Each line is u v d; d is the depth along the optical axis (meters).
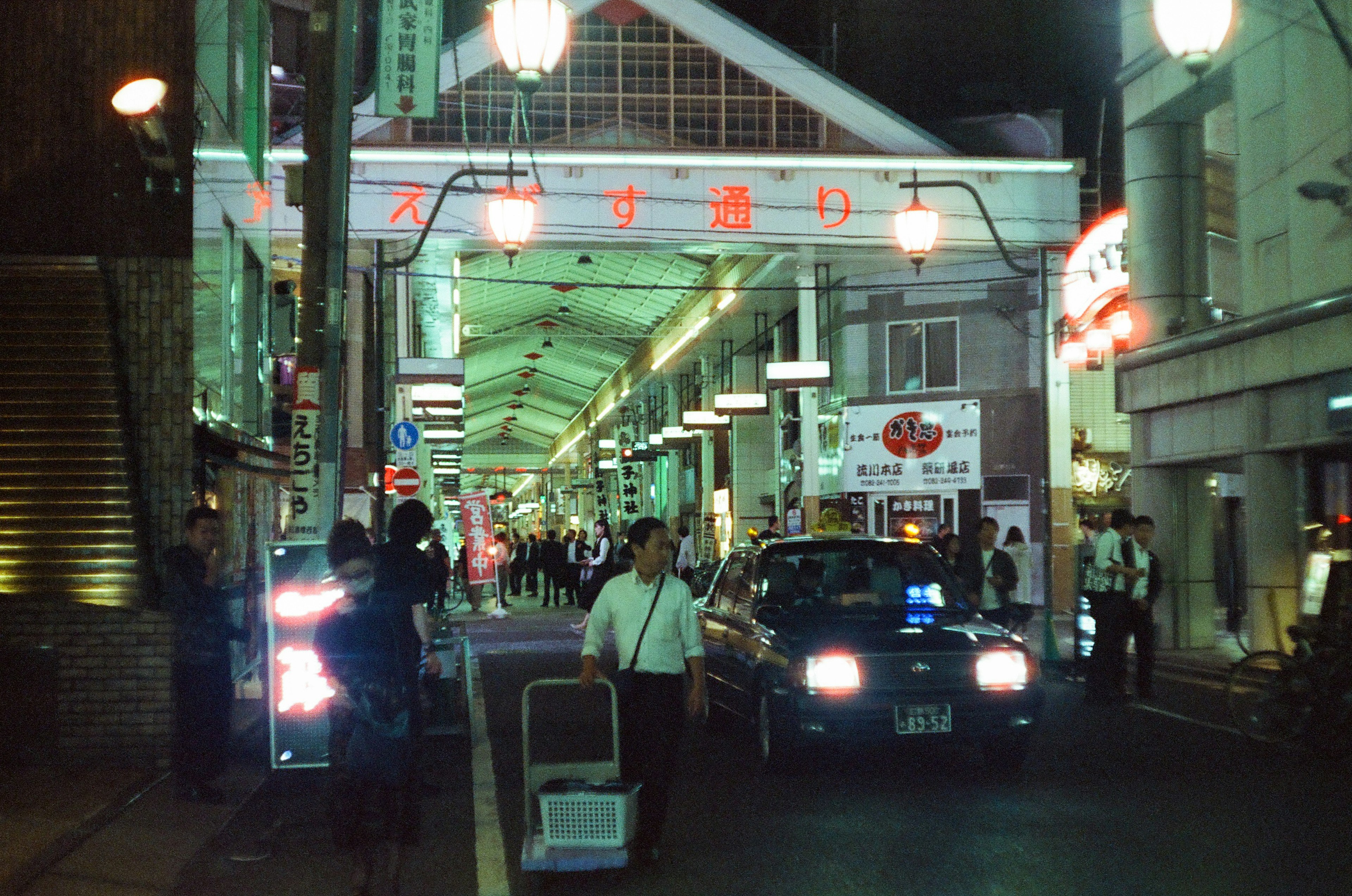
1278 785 8.42
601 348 46.81
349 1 10.40
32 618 8.96
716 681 10.66
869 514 32.12
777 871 6.32
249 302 15.48
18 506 9.70
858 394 32.25
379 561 7.09
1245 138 16.64
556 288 33.72
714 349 40.88
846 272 31.47
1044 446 21.39
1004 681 8.72
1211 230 20.47
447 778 9.27
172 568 8.00
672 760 6.50
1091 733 10.79
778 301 33.75
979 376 30.61
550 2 9.97
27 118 10.71
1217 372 16.83
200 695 7.93
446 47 27.03
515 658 18.58
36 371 10.20
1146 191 19.05
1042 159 27.78
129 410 10.38
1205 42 8.93
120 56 10.78
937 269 31.03
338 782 5.95
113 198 10.67
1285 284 15.73
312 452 10.33
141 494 10.30
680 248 27.44
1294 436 15.29
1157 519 18.70
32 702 8.95
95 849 6.57
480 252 27.34
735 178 27.02
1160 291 18.88
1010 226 27.95
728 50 27.84
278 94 29.16
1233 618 23.28
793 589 10.12
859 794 8.31
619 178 26.70
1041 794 8.19
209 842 7.11
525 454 86.56
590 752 10.09
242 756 9.78
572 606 33.91
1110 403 31.22
